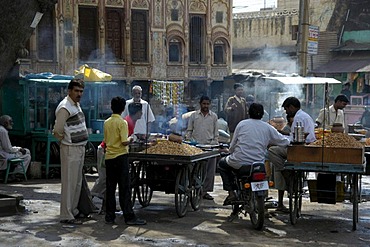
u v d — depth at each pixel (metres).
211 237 7.71
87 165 13.73
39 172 13.31
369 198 10.91
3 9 9.09
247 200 8.38
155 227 8.25
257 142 8.33
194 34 26.44
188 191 9.14
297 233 8.04
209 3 26.52
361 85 30.14
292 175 8.46
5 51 9.38
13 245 7.18
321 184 8.50
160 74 25.41
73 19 23.27
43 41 22.72
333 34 32.28
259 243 7.44
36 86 13.70
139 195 9.60
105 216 8.52
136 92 10.80
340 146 8.12
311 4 33.06
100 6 23.88
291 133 9.23
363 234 8.05
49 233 7.78
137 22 24.94
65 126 8.19
